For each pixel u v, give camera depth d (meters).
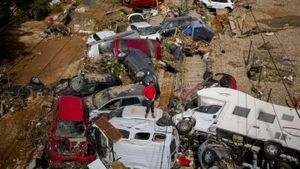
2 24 28.92
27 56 24.59
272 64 22.94
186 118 16.36
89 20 29.72
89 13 31.78
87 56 23.42
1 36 27.23
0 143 16.27
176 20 26.80
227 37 27.17
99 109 17.28
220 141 15.27
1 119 17.72
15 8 30.55
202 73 22.22
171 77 21.92
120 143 14.66
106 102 17.41
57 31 27.78
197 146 16.02
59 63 23.75
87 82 19.06
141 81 19.83
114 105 17.52
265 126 15.54
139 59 21.20
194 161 15.51
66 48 25.84
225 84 19.09
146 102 16.70
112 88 18.42
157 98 19.83
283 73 21.94
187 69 22.77
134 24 26.45
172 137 14.63
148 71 20.12
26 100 19.09
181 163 15.30
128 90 18.12
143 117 15.93
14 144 16.25
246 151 15.32
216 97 16.97
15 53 24.88
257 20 31.23
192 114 16.83
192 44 24.84
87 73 20.22
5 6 29.44
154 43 23.14
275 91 20.17
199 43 25.20
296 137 14.98
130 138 14.67
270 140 14.97
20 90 19.11
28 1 31.03
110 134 14.85
